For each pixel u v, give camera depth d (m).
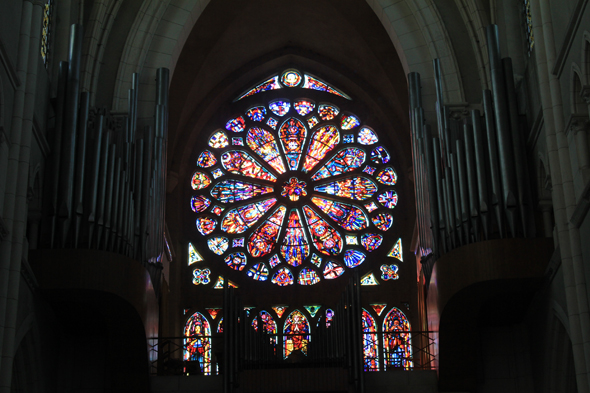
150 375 19.02
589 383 14.59
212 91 29.27
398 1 22.81
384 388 18.92
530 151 18.41
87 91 20.70
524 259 17.05
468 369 18.66
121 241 18.28
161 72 21.38
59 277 16.92
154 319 19.58
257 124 29.72
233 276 27.34
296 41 29.44
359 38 27.62
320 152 29.45
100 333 19.42
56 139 18.08
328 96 30.09
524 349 19.09
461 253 17.61
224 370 18.72
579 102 15.47
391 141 29.33
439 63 20.94
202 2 23.11
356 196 28.66
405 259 27.47
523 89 19.06
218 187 28.81
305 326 26.62
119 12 22.28
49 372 18.39
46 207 17.50
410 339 26.09
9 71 15.61
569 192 15.65
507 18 20.27
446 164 18.94
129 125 19.98
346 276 27.30
